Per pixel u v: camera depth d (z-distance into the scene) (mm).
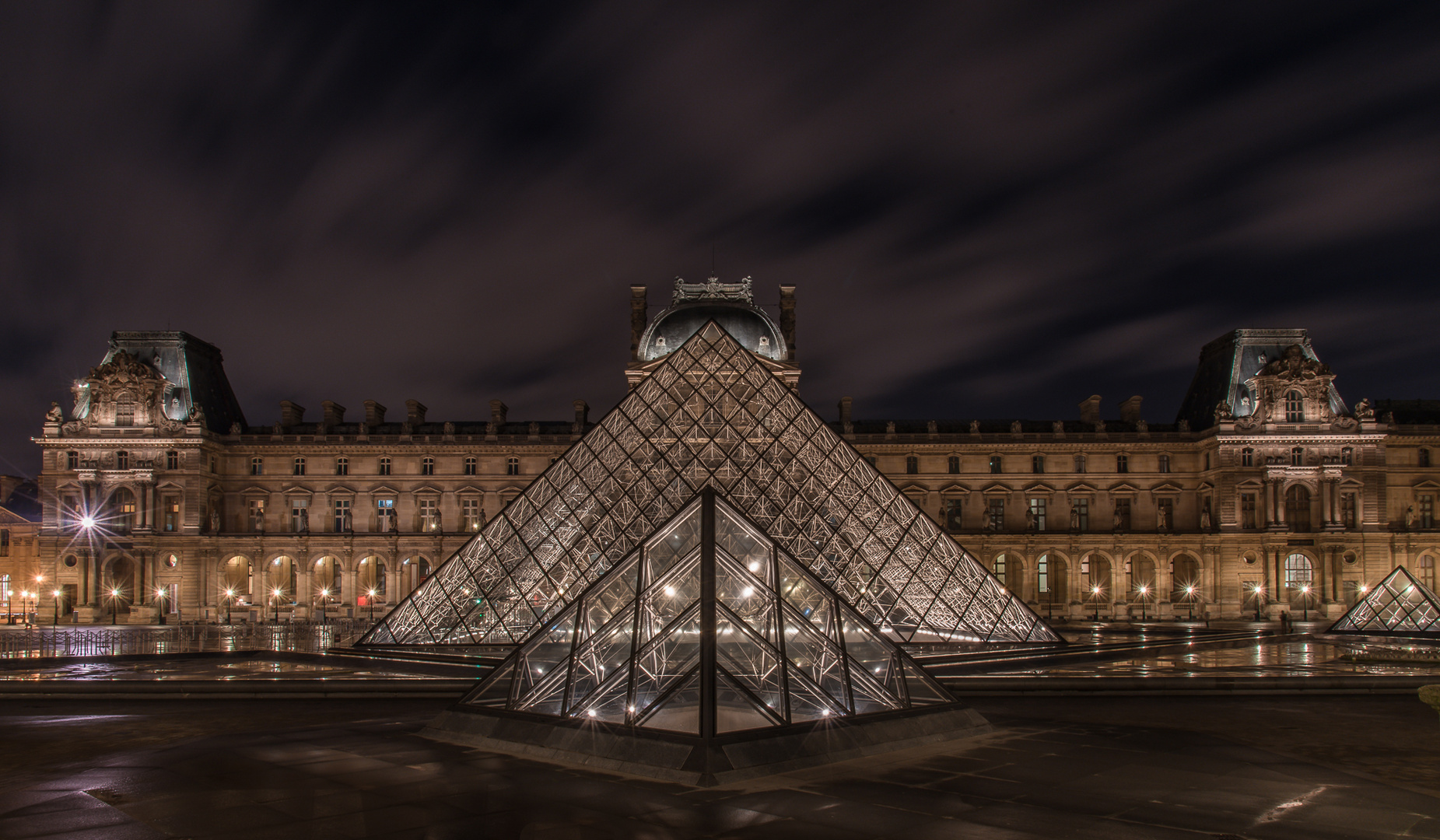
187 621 104125
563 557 48906
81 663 51688
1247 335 115188
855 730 24078
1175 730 28172
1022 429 117500
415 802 19328
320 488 113812
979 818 18078
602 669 25203
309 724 32219
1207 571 109750
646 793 19906
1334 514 107688
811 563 48219
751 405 55938
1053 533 111438
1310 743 27844
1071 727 28375
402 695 38688
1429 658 50781
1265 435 108562
